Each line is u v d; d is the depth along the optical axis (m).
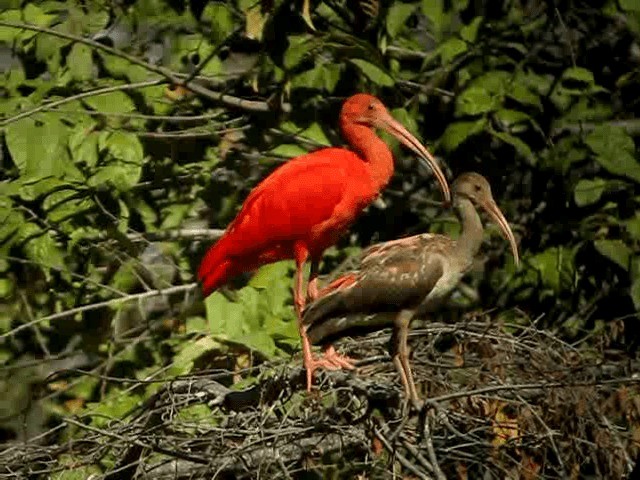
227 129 13.55
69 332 13.58
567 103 13.42
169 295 13.59
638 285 12.94
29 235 12.99
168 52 13.53
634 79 13.70
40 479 11.88
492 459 10.36
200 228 13.76
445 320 13.47
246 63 13.83
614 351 11.46
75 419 11.43
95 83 13.26
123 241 13.16
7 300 13.45
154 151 13.52
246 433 9.92
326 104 13.73
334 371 10.19
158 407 10.89
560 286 13.42
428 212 14.02
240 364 12.84
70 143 12.66
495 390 9.49
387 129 12.02
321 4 13.37
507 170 13.76
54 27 13.35
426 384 10.84
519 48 13.53
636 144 13.66
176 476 10.29
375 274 10.50
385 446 9.30
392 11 12.89
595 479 10.55
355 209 11.87
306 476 11.19
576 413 10.30
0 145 13.37
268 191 11.74
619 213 13.41
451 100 13.71
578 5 14.16
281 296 12.91
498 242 13.69
